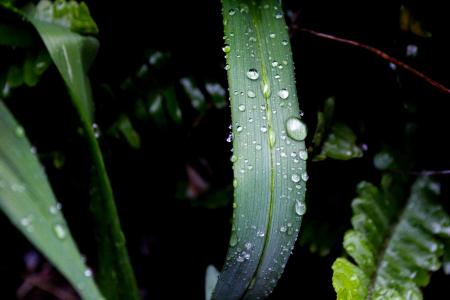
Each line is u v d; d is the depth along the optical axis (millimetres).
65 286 437
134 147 351
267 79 301
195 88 353
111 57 350
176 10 347
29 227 281
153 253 410
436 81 341
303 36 346
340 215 350
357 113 351
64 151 359
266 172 295
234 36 305
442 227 333
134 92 349
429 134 347
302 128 299
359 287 310
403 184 342
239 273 301
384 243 330
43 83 343
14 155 289
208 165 378
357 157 348
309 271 364
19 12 311
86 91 329
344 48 345
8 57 330
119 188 383
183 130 363
